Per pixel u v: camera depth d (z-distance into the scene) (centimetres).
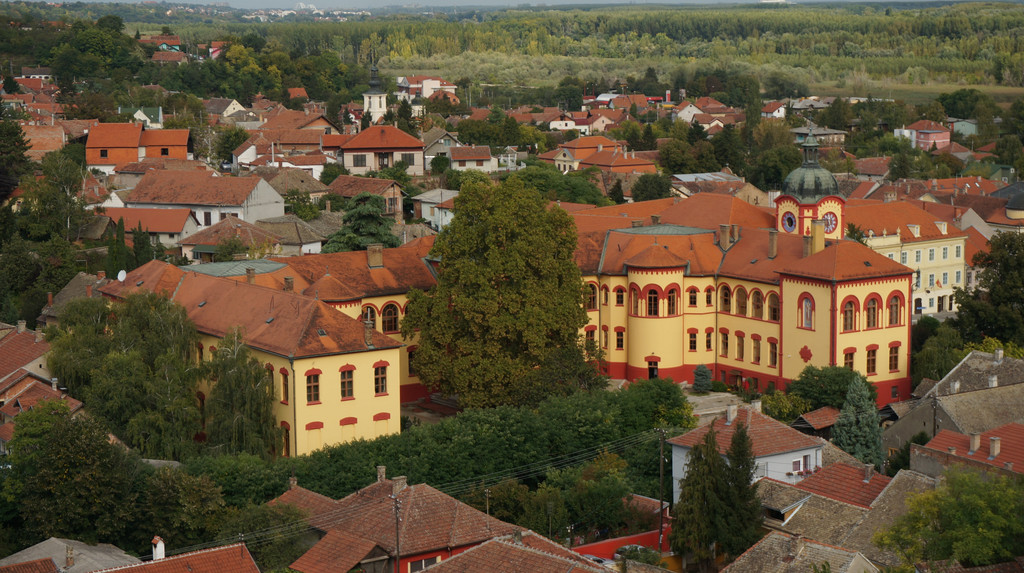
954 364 12850
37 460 9550
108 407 10994
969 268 18538
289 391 11144
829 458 10638
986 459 9238
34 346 12700
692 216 15288
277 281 13125
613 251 14075
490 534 8669
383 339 11594
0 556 9275
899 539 7750
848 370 12331
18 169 19338
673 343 13662
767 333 13250
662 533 9525
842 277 12544
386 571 8381
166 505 9575
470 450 10756
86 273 16125
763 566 7831
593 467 10625
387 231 16962
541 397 11962
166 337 11775
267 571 8319
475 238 12475
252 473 10050
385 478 9569
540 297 12394
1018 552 7662
